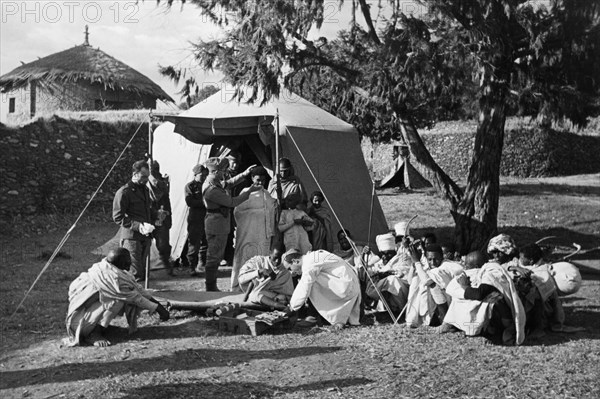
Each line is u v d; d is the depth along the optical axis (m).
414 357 6.04
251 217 8.57
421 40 9.70
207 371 5.51
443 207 19.17
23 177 16.42
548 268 7.33
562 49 9.97
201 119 9.91
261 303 7.32
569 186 25.30
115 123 19.12
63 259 11.43
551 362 5.91
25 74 24.45
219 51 10.80
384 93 11.15
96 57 25.78
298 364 5.78
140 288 6.74
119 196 8.03
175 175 11.93
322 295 7.21
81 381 5.17
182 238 11.23
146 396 4.83
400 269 7.86
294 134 11.30
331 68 12.45
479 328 6.59
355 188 12.03
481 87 10.55
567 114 10.46
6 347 6.10
